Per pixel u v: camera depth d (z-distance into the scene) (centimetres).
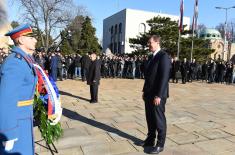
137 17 5772
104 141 567
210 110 926
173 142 573
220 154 517
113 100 1048
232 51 6838
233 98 1238
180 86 1702
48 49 3269
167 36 3064
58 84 1538
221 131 662
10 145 250
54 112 367
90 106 919
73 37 4122
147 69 501
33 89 274
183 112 877
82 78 1741
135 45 3519
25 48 281
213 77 2036
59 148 523
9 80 250
